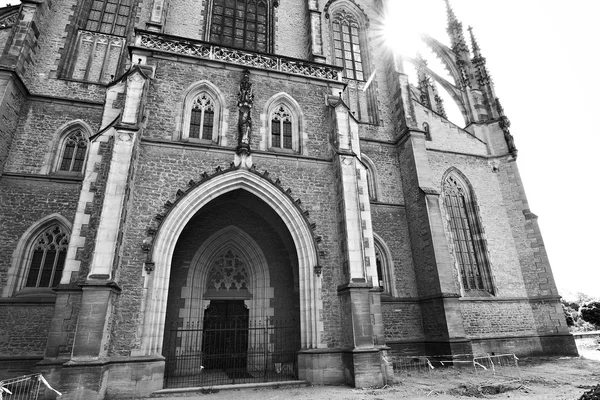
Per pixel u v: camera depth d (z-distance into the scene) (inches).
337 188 697.0
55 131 784.9
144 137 629.6
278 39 1063.0
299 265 647.1
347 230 647.8
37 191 725.9
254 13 1096.8
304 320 621.3
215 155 665.6
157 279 558.3
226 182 650.8
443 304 813.2
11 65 748.6
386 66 1165.7
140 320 530.9
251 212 780.0
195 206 619.2
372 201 959.6
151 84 677.9
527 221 1048.8
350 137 733.9
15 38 780.0
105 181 553.3
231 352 721.0
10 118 735.1
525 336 941.2
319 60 1002.1
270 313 733.9
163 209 601.6
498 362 845.2
